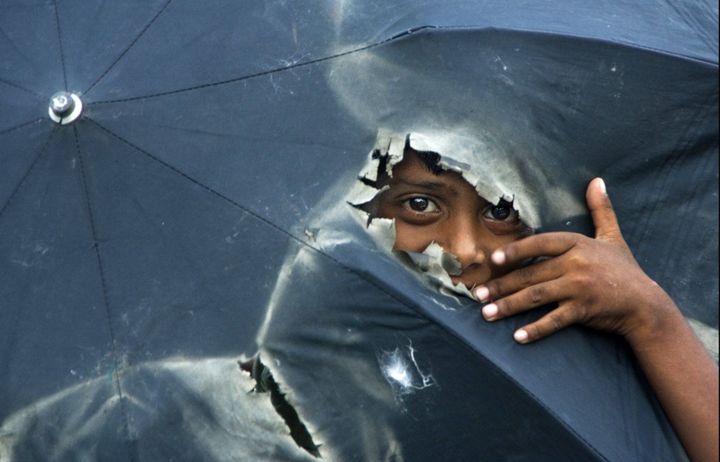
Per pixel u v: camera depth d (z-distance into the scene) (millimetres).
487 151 6809
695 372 6695
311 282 6480
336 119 6746
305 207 6582
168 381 6512
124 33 6992
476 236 7152
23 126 6762
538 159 6910
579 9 7258
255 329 6496
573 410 6328
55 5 7254
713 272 7520
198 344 6504
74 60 6902
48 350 6609
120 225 6621
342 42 6930
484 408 6367
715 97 7133
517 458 6367
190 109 6723
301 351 6492
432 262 6676
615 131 7070
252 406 6508
